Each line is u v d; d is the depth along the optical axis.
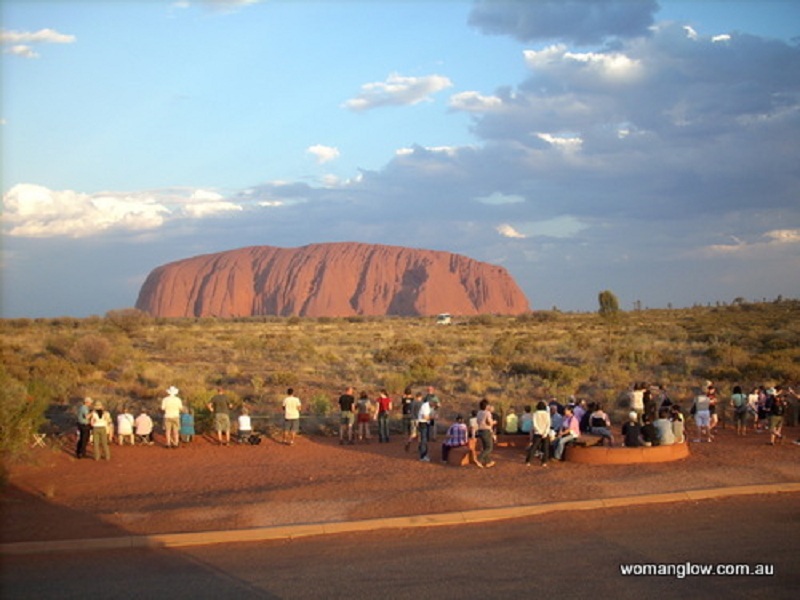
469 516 11.17
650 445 15.35
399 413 23.94
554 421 17.55
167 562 9.45
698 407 17.83
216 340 56.91
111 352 40.59
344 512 11.51
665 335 54.53
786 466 14.36
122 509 12.06
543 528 10.69
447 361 41.22
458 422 15.92
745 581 8.47
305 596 8.11
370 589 8.30
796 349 38.53
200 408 21.58
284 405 19.19
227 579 8.71
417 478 14.07
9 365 32.12
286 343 49.19
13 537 10.45
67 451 17.45
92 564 9.38
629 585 8.34
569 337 55.62
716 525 10.66
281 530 10.52
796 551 9.48
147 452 17.59
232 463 16.28
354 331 74.00
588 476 13.74
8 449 14.23
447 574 8.77
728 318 73.81
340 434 19.62
